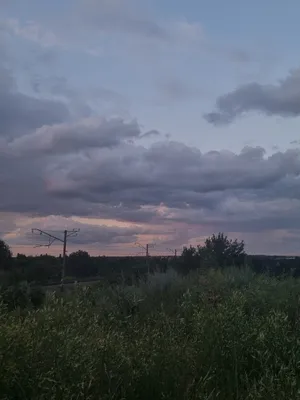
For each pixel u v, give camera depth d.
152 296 9.69
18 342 4.79
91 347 5.23
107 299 8.75
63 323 5.83
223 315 6.26
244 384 5.41
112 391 4.90
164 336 6.11
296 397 4.87
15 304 7.93
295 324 6.92
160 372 5.34
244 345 5.87
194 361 5.63
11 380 4.54
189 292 8.50
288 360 5.74
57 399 4.42
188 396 5.12
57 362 4.69
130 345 5.72
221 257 15.76
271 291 9.34
